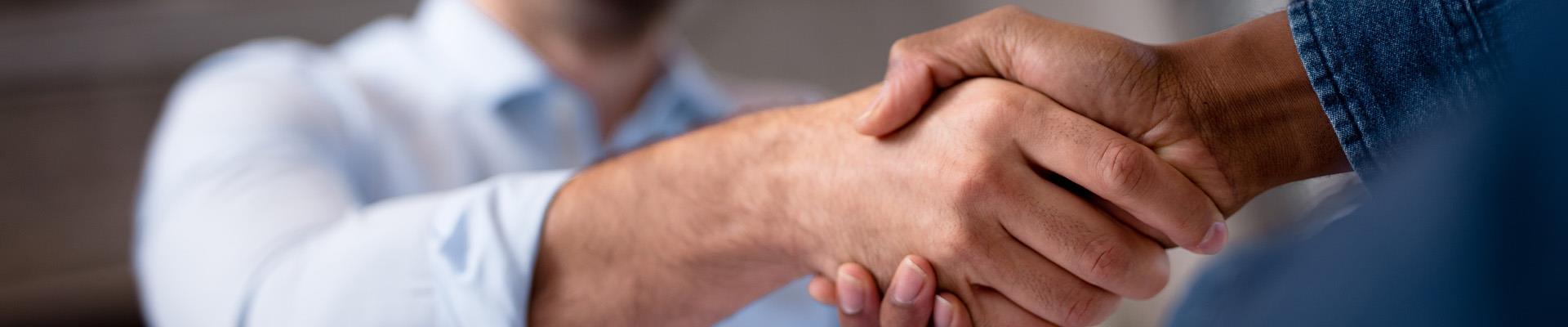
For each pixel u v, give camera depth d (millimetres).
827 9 3020
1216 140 874
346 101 1433
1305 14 854
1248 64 865
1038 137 891
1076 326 913
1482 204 506
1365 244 611
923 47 924
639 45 1520
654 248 964
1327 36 841
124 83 3172
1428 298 529
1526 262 478
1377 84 828
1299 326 651
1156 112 880
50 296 2932
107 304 2955
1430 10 804
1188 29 1652
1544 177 476
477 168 1501
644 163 982
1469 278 504
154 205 1254
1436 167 567
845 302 934
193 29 3143
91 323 2926
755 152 956
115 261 3117
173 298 1118
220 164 1204
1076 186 910
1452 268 516
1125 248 892
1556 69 490
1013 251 902
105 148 3164
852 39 3039
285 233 1120
